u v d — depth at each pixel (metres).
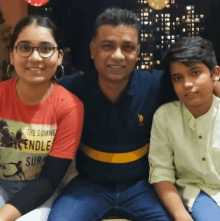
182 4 1.33
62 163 1.03
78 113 1.06
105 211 1.09
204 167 1.05
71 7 1.32
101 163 1.11
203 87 0.98
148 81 1.14
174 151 1.09
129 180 1.13
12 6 1.45
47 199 1.00
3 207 0.94
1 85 1.09
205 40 1.03
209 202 1.01
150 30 1.30
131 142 1.12
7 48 1.45
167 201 1.03
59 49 1.07
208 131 1.04
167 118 1.09
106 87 1.09
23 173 1.06
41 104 1.04
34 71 0.99
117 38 1.00
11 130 1.04
